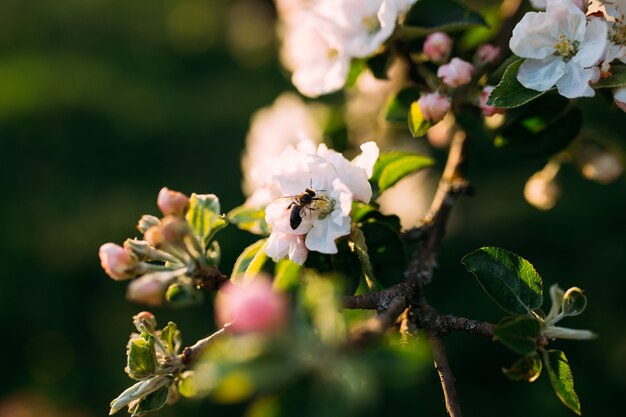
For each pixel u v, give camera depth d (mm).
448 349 1325
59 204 1736
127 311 1585
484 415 1271
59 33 2092
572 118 549
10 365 1605
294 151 497
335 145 667
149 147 1813
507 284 462
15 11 2090
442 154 938
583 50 477
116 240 1658
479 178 1375
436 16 554
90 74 1981
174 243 470
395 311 443
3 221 1689
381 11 540
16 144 1804
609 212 1330
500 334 447
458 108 560
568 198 1355
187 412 1389
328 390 387
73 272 1637
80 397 1562
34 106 1846
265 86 1915
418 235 547
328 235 480
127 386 1521
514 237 1330
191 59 2127
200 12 2221
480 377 1310
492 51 544
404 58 568
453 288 1302
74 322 1615
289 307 399
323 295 398
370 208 514
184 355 470
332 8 559
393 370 388
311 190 483
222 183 1723
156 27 2166
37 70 1964
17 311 1614
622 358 1250
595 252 1310
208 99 1910
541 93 478
